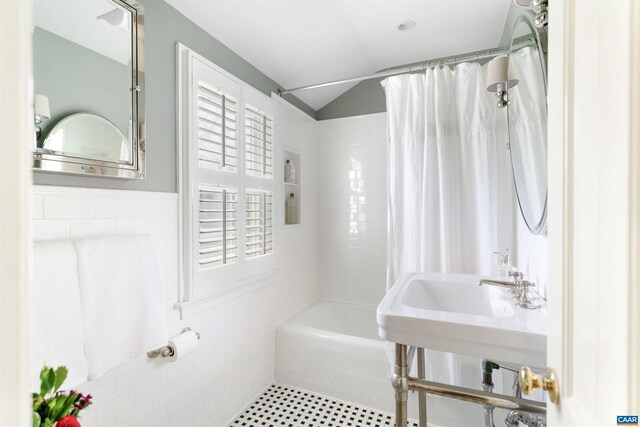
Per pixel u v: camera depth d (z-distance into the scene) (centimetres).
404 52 215
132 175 117
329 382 196
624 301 30
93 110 106
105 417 111
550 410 48
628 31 29
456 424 165
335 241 276
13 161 24
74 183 103
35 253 86
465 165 173
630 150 29
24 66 24
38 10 93
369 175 262
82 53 103
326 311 261
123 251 108
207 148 155
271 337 211
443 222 172
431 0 162
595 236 36
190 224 143
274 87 222
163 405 133
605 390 33
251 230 191
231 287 169
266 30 170
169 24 138
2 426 24
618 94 31
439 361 167
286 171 239
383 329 91
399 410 92
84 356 95
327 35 186
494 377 155
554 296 48
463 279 137
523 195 124
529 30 106
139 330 111
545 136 98
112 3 112
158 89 132
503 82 132
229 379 171
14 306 24
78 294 94
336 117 275
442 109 176
